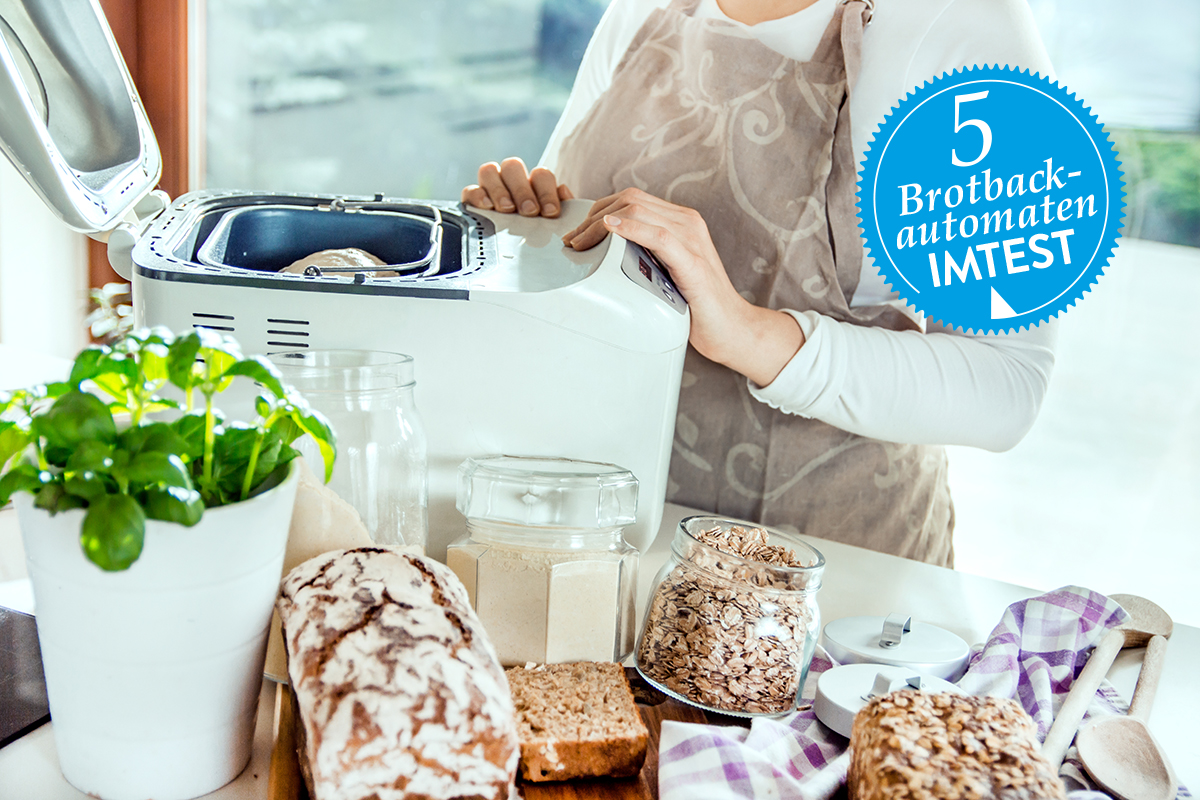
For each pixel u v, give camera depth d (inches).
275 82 75.0
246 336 25.9
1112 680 27.5
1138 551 80.5
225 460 17.9
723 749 19.5
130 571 15.9
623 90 44.8
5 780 18.6
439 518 28.0
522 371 26.7
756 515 44.6
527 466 26.0
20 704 21.2
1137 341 85.1
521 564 23.9
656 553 34.6
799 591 23.8
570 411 27.2
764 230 41.9
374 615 18.1
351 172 78.3
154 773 18.0
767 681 23.7
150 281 25.5
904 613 31.8
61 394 16.8
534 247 32.9
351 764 16.4
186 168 71.7
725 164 42.3
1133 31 72.3
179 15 67.9
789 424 42.9
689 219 33.9
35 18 25.8
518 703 21.6
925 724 18.9
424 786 16.8
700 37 42.8
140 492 15.9
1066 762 22.0
